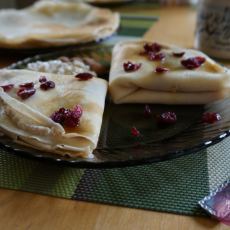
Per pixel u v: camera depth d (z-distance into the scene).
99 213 0.26
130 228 0.25
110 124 0.33
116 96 0.36
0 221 0.26
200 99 0.35
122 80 0.35
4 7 1.04
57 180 0.28
